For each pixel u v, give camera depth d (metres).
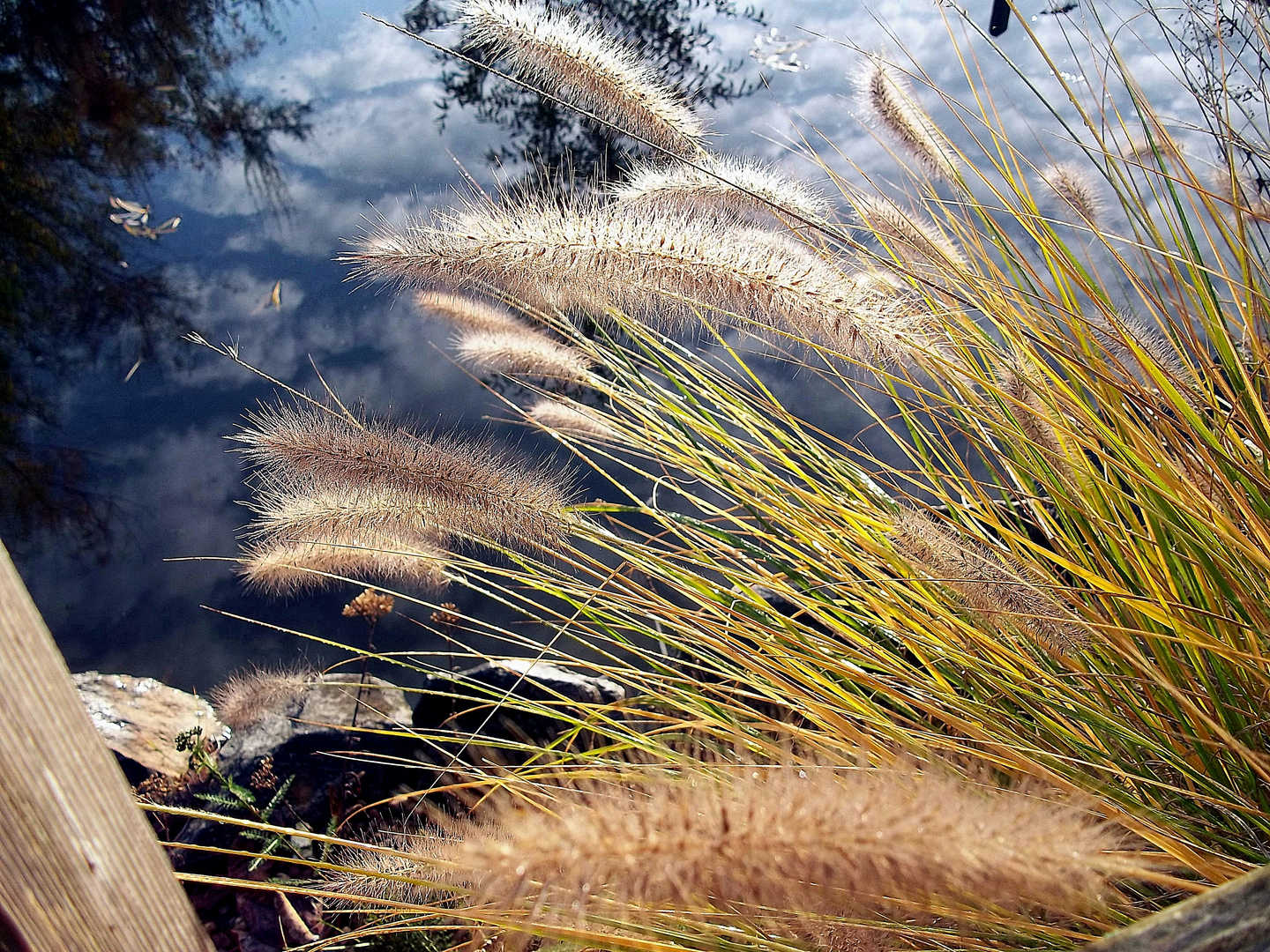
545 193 0.29
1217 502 0.26
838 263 0.31
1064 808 0.17
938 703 0.28
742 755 0.25
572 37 0.33
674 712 0.32
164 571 0.58
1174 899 0.22
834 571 0.30
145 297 0.84
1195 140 0.38
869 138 0.61
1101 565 0.29
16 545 0.60
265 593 0.55
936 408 0.33
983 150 0.32
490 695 0.42
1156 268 0.29
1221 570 0.27
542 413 0.36
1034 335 0.27
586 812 0.14
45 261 0.87
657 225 0.28
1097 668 0.28
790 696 0.26
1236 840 0.24
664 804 0.14
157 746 0.46
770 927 0.21
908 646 0.29
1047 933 0.21
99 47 1.24
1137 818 0.21
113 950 0.12
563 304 0.35
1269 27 0.32
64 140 1.09
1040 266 0.38
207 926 0.36
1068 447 0.29
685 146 0.34
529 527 0.29
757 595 0.30
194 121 1.16
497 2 0.32
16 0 1.22
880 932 0.21
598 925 0.20
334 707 0.44
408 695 0.48
